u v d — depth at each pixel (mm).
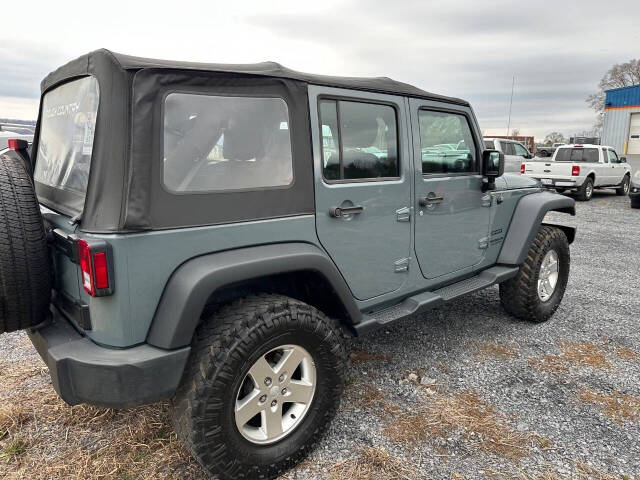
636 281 5715
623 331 4094
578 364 3463
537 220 3949
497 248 3947
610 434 2637
